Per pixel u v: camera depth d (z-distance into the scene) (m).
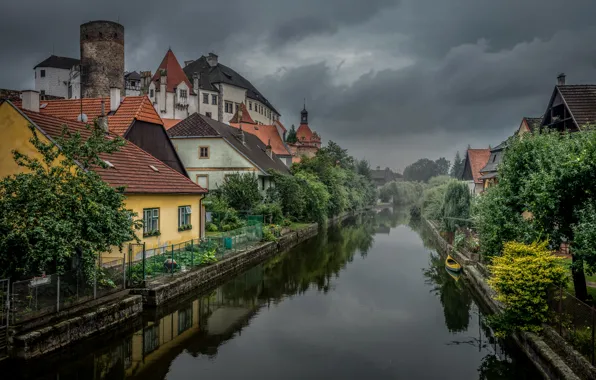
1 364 10.59
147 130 27.88
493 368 11.83
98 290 13.93
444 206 33.06
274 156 57.00
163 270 17.84
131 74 86.00
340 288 21.08
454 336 14.40
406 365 12.02
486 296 17.12
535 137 14.91
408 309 17.53
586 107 23.08
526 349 11.76
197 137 41.38
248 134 53.72
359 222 61.03
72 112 28.97
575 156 11.60
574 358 9.60
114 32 63.88
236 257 24.05
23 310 11.23
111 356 12.44
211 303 18.25
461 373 11.55
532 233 13.06
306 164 60.72
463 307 17.81
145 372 11.34
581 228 10.92
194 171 41.47
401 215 77.00
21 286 11.20
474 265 22.33
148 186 20.28
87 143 13.66
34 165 12.48
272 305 17.98
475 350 13.16
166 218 21.66
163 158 29.20
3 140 17.09
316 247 34.75
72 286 12.80
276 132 75.94
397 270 25.80
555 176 11.88
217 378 11.02
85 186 12.88
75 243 11.69
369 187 102.50
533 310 11.87
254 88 101.56
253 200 36.19
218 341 13.67
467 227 28.73
